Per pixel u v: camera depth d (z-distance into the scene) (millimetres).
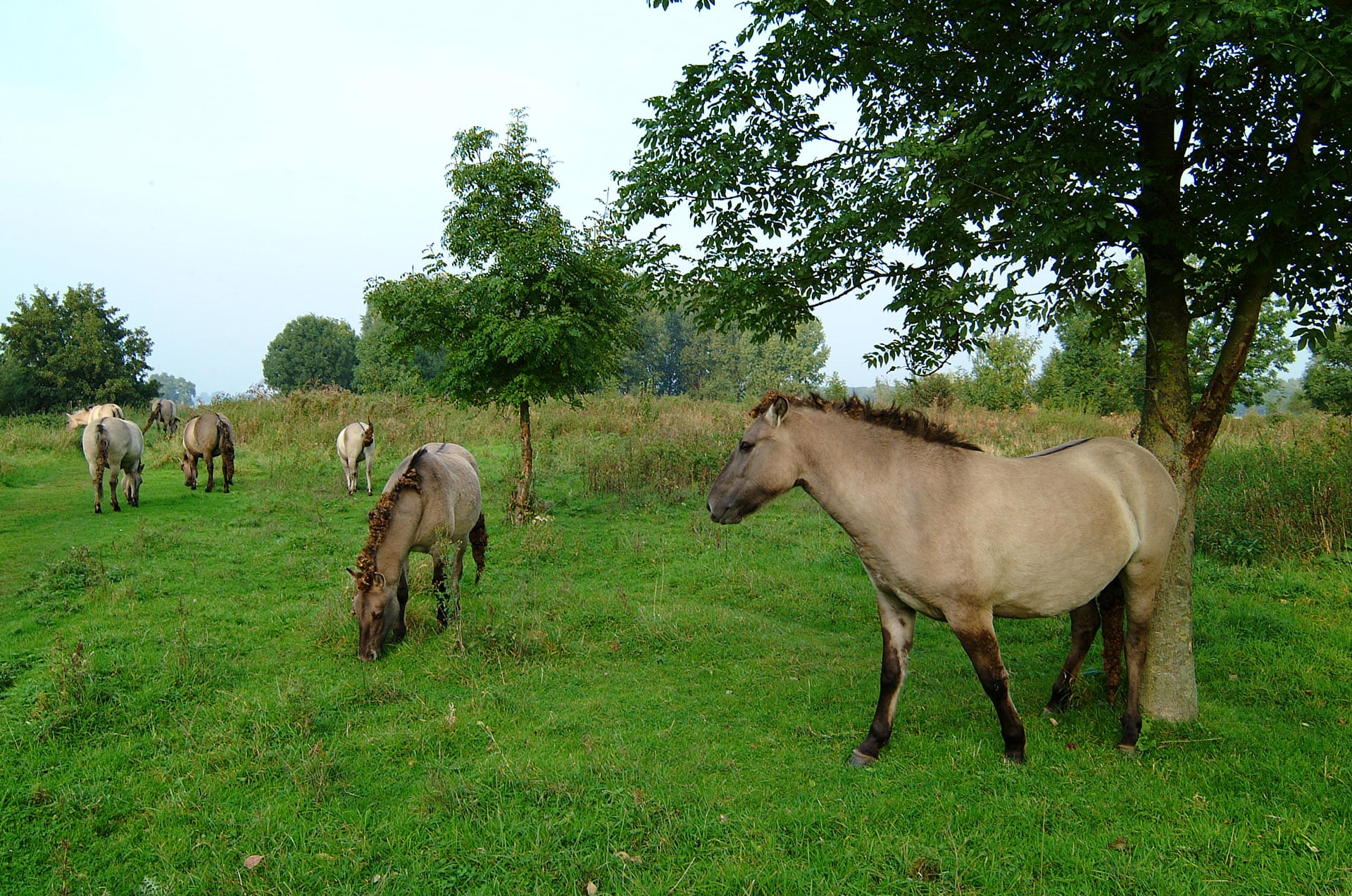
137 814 3592
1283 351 15055
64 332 31406
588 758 4074
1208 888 2896
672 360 62094
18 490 12945
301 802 3646
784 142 4605
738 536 9883
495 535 9859
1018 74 4109
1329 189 3625
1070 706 4824
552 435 18453
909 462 4023
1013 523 3869
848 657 5895
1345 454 9133
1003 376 23844
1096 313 4527
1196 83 4020
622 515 11234
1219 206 3822
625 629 6285
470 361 9789
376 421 19031
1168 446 4598
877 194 4035
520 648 5727
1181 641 4539
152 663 5285
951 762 3992
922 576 3920
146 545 8688
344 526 10375
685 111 4645
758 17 4312
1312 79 2973
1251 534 8086
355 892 3000
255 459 16203
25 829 3422
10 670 5141
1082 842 3215
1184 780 3787
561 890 2986
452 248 10094
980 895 2908
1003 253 3906
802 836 3293
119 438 10961
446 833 3375
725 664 5676
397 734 4359
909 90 4566
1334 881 2914
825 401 4301
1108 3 3352
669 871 3059
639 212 4988
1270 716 4668
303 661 5559
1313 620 6180
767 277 4746
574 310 10180
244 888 3018
